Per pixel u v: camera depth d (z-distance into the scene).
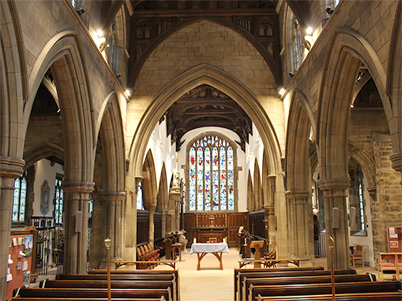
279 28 16.73
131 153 16.16
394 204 15.73
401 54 7.00
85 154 11.24
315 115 12.12
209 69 16.83
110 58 15.05
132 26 16.91
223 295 11.63
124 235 15.45
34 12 7.97
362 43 8.47
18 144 7.19
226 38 17.03
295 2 13.34
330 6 11.52
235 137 35.69
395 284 7.51
